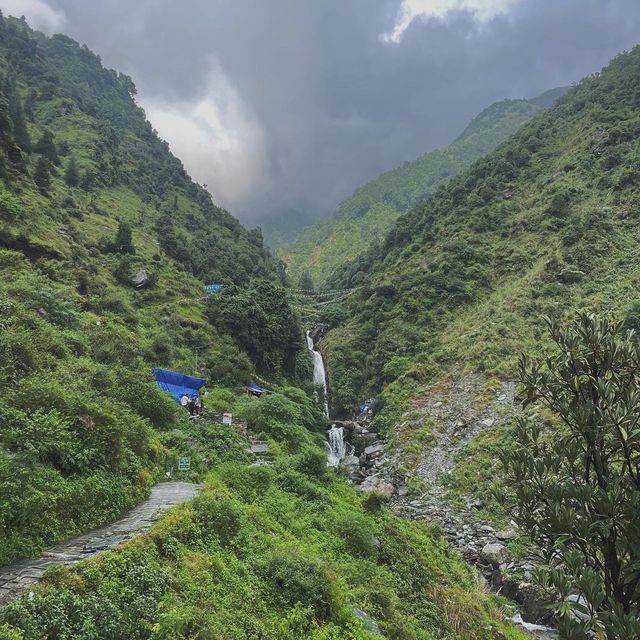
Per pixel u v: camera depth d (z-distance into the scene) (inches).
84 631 222.4
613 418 233.9
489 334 1707.7
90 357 806.5
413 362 1866.4
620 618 194.4
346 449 1598.2
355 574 506.9
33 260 1386.6
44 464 368.5
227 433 852.6
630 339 253.1
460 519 1037.2
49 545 314.0
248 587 341.7
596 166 2393.0
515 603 740.0
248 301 1985.7
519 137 3329.2
